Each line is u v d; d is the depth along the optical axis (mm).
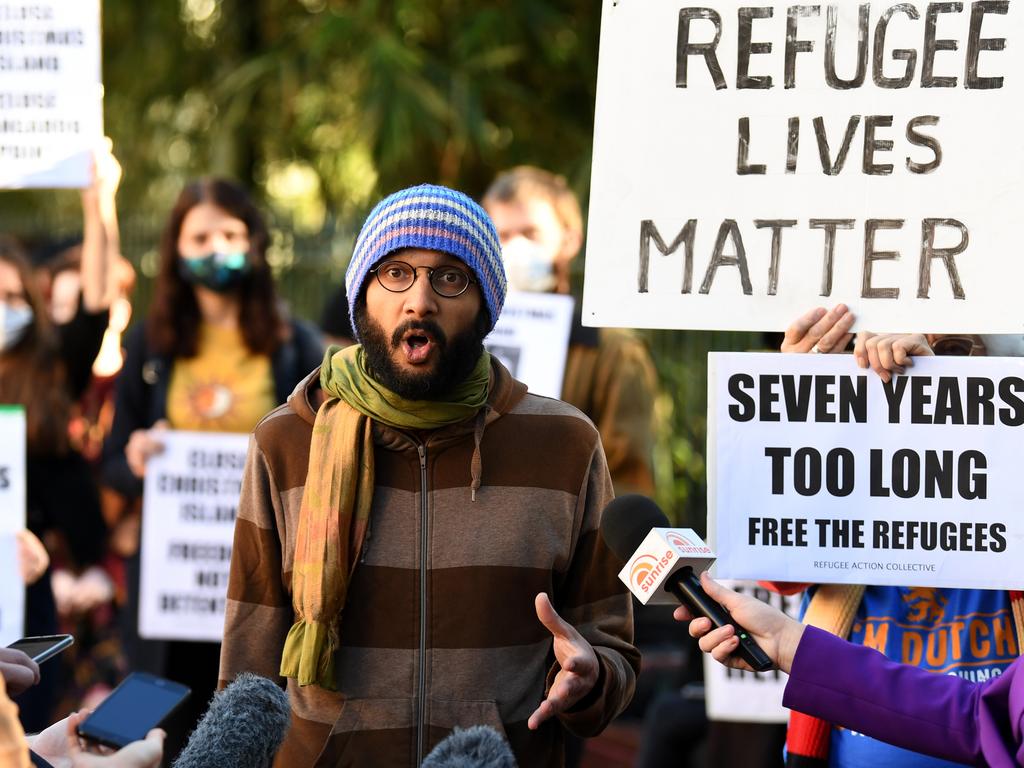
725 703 6762
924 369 4434
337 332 7871
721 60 4516
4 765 3002
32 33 6258
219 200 7402
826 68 4484
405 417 4293
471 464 4367
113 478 7613
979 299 4410
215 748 3355
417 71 16734
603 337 7301
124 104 18891
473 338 4281
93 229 7965
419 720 4215
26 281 7840
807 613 4715
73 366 8039
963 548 4395
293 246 15203
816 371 4473
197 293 7543
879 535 4430
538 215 7352
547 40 17344
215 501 7438
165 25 18500
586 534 4484
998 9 4422
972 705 3619
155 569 7430
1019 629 4469
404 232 4199
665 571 3797
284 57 17672
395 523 4328
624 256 4527
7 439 6703
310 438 4410
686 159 4520
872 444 4449
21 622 6617
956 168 4430
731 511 4480
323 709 4266
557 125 17938
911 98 4453
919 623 4598
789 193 4484
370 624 4273
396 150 16281
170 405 7555
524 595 4328
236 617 4402
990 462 4402
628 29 4547
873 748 4477
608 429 7188
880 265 4453
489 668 4258
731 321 4492
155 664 7465
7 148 6254
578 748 6004
